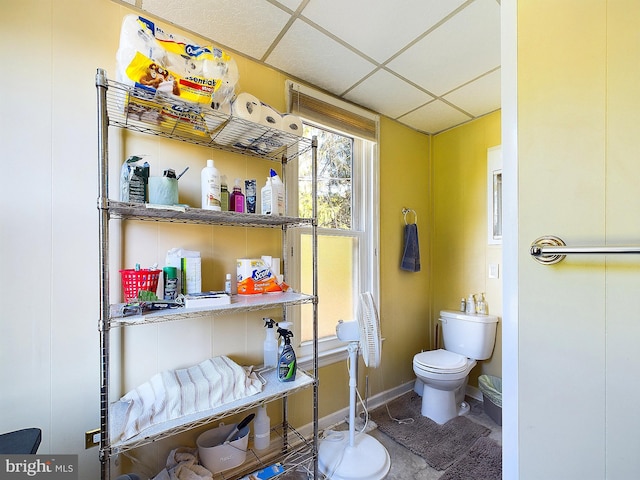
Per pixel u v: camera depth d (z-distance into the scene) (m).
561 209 0.70
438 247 2.56
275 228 1.64
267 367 1.49
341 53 1.53
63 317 1.07
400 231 2.37
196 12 1.24
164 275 1.16
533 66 0.74
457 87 1.86
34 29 1.04
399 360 2.32
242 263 1.41
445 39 1.43
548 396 0.72
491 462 1.53
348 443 1.60
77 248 1.10
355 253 2.12
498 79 1.77
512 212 0.78
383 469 1.44
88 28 1.13
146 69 0.93
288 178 1.71
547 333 0.72
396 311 2.31
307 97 1.78
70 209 1.09
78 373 1.09
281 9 1.23
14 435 0.79
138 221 1.22
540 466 0.73
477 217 2.29
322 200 1.96
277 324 1.40
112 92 1.00
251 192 1.42
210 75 1.04
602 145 0.65
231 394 1.15
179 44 1.00
